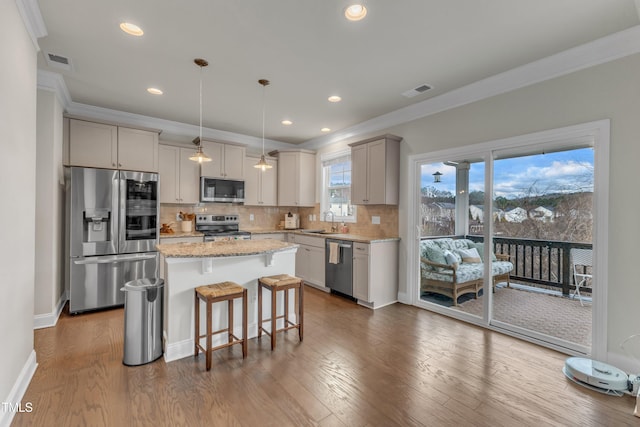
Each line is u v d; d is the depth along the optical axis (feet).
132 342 7.58
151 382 6.89
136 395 6.39
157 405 6.08
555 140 8.65
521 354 8.45
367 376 7.25
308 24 7.06
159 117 14.21
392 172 13.00
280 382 6.97
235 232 15.88
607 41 7.50
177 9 6.54
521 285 9.73
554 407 6.17
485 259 10.39
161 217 15.35
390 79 9.96
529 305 9.51
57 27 7.19
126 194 12.01
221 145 15.97
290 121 14.62
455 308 11.35
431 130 11.95
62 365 7.55
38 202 9.78
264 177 17.94
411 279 12.79
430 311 12.04
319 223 18.07
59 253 11.16
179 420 5.65
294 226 18.84
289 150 18.03
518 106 9.39
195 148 15.21
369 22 6.96
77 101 12.11
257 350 8.57
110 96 11.56
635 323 7.32
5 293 5.50
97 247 11.42
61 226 11.52
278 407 6.08
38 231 9.81
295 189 17.98
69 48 8.15
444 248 11.71
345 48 8.10
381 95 11.32
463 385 6.91
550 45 7.88
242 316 8.67
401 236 13.17
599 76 7.82
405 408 6.10
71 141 11.66
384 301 12.72
